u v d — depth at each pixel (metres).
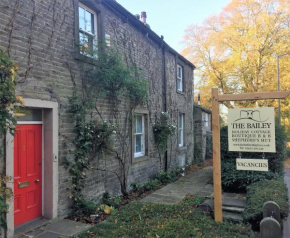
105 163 6.91
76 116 5.83
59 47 5.48
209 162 15.39
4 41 4.31
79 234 4.46
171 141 11.52
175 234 4.23
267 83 21.95
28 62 4.73
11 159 4.38
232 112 5.23
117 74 6.66
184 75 13.76
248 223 4.82
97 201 6.52
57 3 5.47
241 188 7.34
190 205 6.09
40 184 5.26
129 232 4.32
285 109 21.58
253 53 21.72
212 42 24.31
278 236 4.04
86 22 6.62
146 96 8.70
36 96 4.87
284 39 21.23
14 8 4.50
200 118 15.47
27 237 4.46
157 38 10.20
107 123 6.52
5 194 3.86
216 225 4.75
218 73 24.33
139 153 9.23
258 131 5.03
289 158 19.17
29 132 5.04
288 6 20.62
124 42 8.09
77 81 5.97
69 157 5.66
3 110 3.75
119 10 7.68
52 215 5.21
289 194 7.86
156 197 7.20
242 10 22.38
